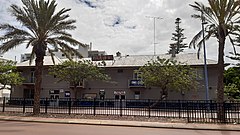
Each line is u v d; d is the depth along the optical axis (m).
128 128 13.73
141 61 38.88
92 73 33.62
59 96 39.50
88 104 21.97
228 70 39.09
